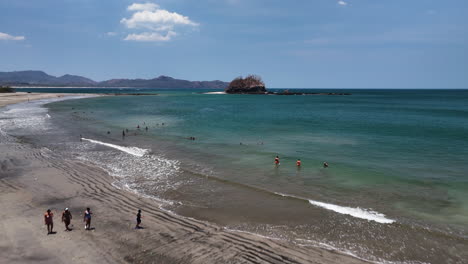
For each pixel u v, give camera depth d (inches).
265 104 4128.9
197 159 1067.3
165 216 599.8
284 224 571.2
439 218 597.6
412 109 3272.6
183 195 721.6
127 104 3841.0
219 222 577.6
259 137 1503.4
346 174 885.8
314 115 2625.5
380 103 4424.2
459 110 3083.2
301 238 518.3
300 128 1818.4
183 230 538.6
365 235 530.3
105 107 3326.8
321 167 960.9
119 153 1149.7
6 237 499.2
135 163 1008.9
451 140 1396.4
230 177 860.6
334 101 4965.6
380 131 1689.2
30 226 543.5
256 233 534.9
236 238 512.4
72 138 1438.2
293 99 5595.5
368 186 784.9
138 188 769.6
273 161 1037.8
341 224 571.8
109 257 447.2
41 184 783.1
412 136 1514.5
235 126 1895.9
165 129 1755.7
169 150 1208.2
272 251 471.5
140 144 1323.8
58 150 1182.3
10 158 1036.5
